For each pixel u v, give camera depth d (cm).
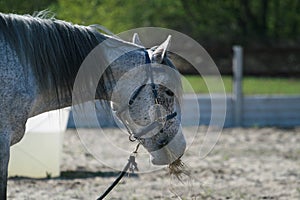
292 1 3881
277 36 3831
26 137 1258
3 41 715
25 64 723
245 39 3594
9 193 1127
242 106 2061
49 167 1274
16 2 1323
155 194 1136
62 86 754
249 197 1127
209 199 1102
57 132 1271
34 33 740
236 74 2047
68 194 1130
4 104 704
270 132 1927
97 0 2444
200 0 3809
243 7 3825
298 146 1702
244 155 1562
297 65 3130
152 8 3631
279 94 2448
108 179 1265
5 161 703
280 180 1284
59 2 2144
